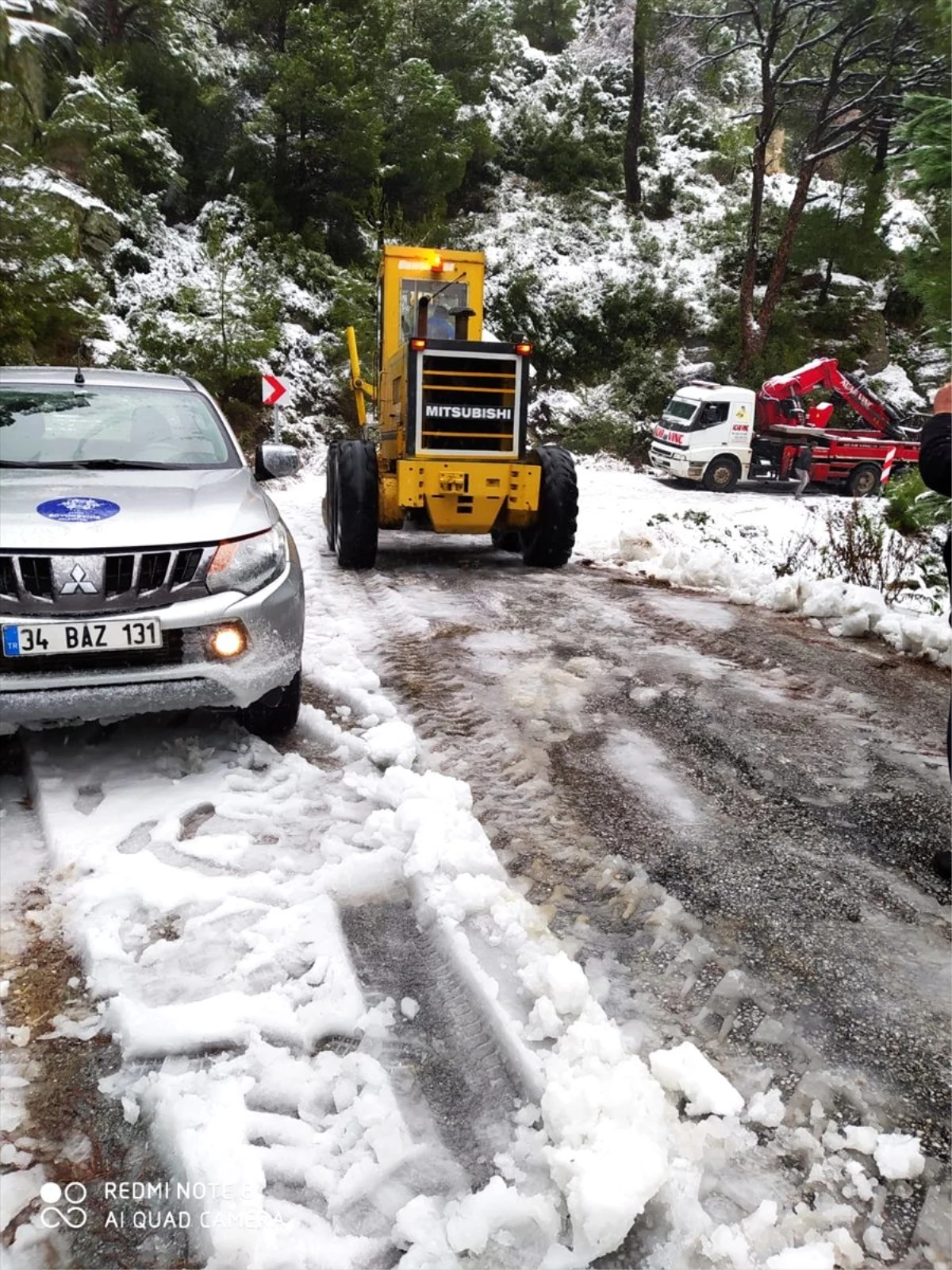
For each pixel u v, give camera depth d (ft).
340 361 56.54
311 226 62.80
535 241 77.56
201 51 62.13
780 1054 6.80
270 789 10.70
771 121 68.33
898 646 18.70
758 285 80.28
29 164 39.06
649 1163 5.24
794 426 54.24
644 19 75.20
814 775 11.91
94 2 56.34
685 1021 7.13
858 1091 6.45
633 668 16.33
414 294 27.43
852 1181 5.69
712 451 53.26
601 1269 5.04
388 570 25.58
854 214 79.36
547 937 8.02
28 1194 5.50
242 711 12.14
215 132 61.77
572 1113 5.73
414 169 70.08
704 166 93.86
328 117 60.75
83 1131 5.99
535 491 24.63
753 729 13.52
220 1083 6.19
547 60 102.22
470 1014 7.18
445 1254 5.04
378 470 24.84
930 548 27.71
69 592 9.62
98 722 12.28
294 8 62.54
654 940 8.18
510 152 88.38
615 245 79.97
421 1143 5.90
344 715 13.38
